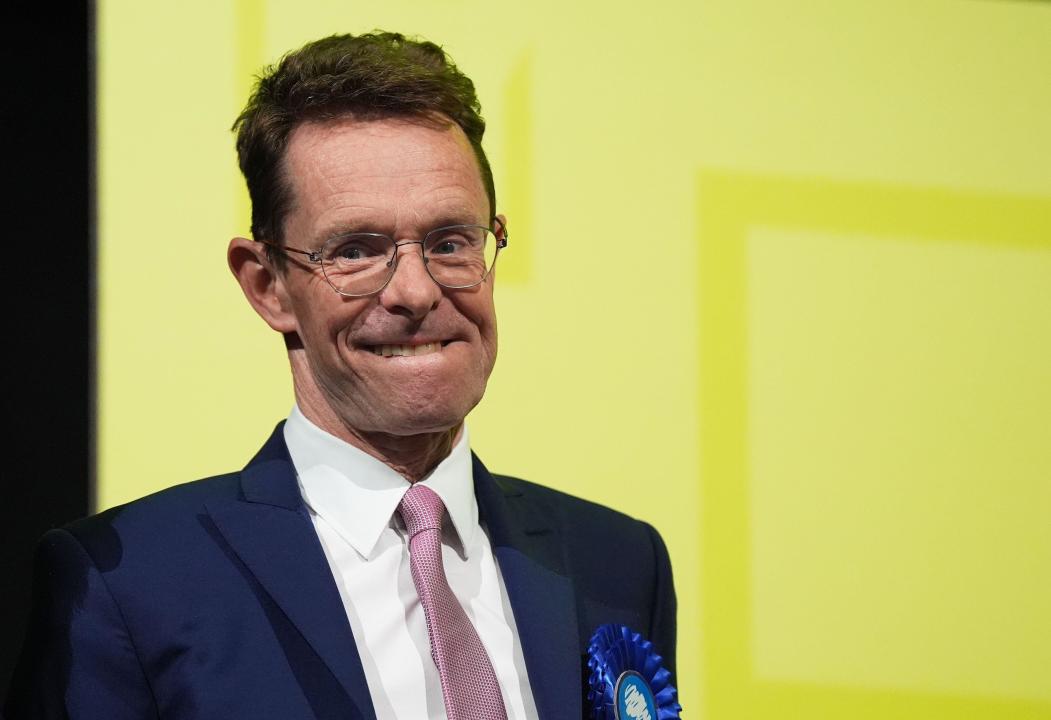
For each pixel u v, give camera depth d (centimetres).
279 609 310
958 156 520
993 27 533
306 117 329
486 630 325
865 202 510
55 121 467
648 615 358
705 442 480
